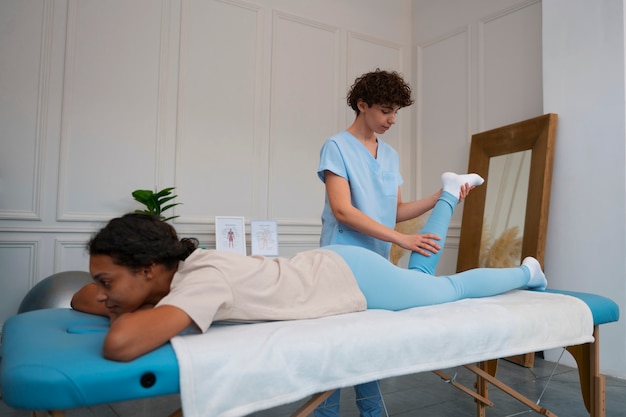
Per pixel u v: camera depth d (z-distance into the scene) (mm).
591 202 2688
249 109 3570
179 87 3293
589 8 2748
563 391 2287
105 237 958
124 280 971
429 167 4109
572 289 2754
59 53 2930
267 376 905
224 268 1055
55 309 1333
